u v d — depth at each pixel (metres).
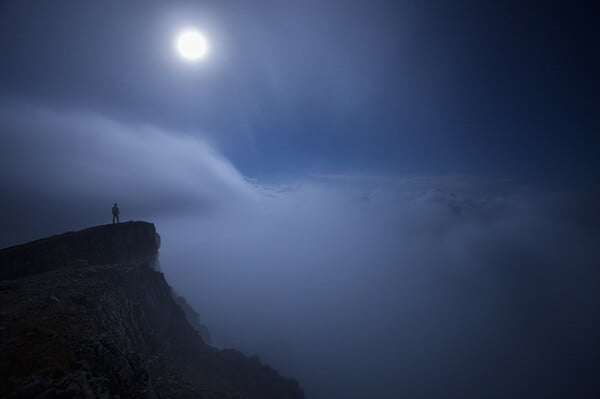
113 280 32.03
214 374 37.09
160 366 28.64
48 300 21.61
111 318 24.77
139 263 39.81
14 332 16.39
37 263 34.00
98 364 16.64
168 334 36.50
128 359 18.98
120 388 16.80
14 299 21.52
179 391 26.84
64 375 13.91
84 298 23.45
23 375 13.30
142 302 34.53
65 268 32.34
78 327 18.98
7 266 32.38
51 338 16.59
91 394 13.52
